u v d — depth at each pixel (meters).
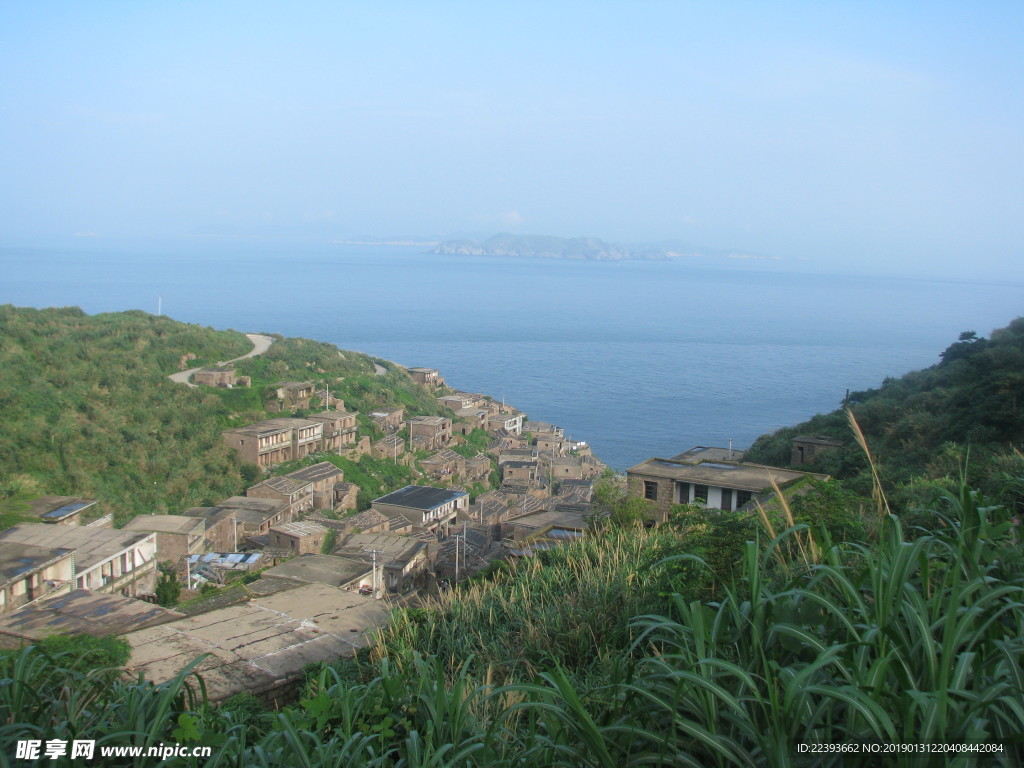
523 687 4.32
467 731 5.17
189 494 46.31
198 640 11.27
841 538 8.09
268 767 4.90
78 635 11.16
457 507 51.91
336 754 4.89
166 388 55.69
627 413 102.31
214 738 4.99
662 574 8.62
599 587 9.27
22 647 5.75
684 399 111.00
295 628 11.78
